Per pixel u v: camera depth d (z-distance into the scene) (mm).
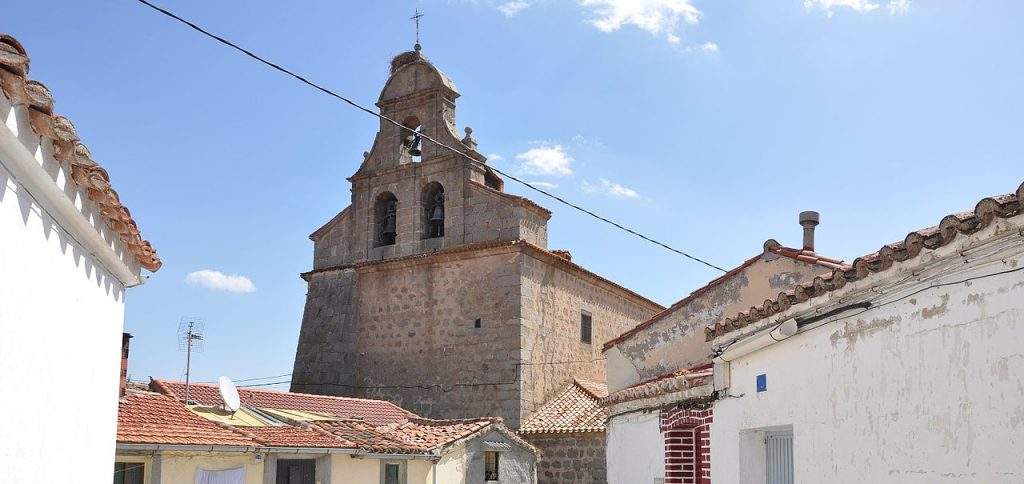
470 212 30406
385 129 32531
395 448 20781
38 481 7352
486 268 29828
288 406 23766
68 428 8156
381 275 31734
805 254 17625
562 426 27375
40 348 7168
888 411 7867
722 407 11984
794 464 9688
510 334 29000
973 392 6738
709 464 12781
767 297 18062
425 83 31828
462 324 29875
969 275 6824
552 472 27422
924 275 7371
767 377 10492
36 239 6871
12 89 5512
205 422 17625
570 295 32062
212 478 16359
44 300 7188
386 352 30984
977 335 6711
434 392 29828
